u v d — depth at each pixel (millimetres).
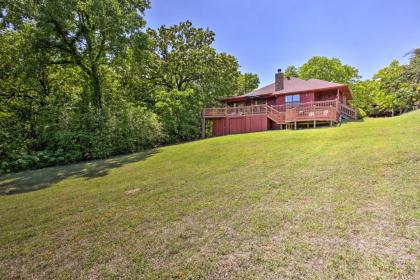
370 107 32188
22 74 13414
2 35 13891
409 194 4234
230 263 2902
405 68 23000
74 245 3703
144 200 5453
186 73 24109
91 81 16531
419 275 2441
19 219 5043
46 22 12625
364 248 2941
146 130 15602
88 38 15211
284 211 4145
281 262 2830
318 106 17109
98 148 13711
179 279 2709
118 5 14500
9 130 14344
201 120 21141
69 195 6555
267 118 19016
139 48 15984
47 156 12969
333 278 2498
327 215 3842
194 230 3812
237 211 4355
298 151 8812
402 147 7105
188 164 8953
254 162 8008
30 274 3068
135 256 3234
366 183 4969
